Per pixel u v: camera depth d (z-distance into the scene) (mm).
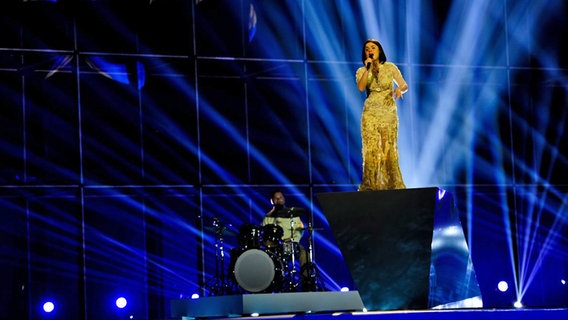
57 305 23438
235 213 24516
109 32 23016
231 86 24625
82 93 23750
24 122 23266
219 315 13758
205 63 23594
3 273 22984
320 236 24609
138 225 24156
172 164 23906
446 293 11773
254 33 24000
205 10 23797
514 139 25516
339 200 11086
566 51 25172
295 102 24922
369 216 11031
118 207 24094
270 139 24719
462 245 12594
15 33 22453
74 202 23844
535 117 25641
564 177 25516
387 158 12023
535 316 10523
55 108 23578
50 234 23547
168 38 23391
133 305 23891
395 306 11172
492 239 25469
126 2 23266
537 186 25344
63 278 23500
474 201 25484
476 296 13461
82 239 22625
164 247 24203
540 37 25125
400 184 11953
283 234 16484
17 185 22344
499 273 25422
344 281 24750
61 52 22516
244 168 24391
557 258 25484
